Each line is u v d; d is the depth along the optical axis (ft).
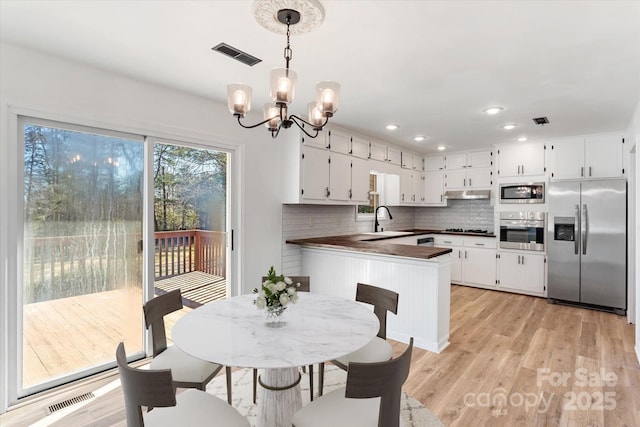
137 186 9.50
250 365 4.48
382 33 6.53
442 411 7.27
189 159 10.64
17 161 7.47
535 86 9.24
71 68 7.99
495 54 7.37
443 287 10.52
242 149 11.69
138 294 9.62
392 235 15.99
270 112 7.21
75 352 8.53
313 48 7.18
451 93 9.86
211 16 6.05
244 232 11.80
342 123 13.42
